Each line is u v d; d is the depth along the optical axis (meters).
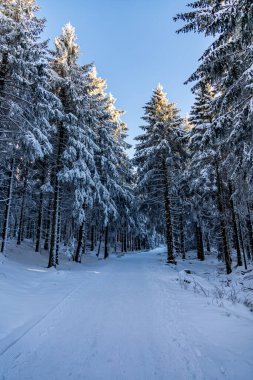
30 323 5.57
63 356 4.06
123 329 5.18
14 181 19.34
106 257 27.97
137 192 22.55
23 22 11.70
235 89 8.76
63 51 17.73
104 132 23.94
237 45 8.55
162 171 21.05
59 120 15.88
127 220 31.97
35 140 11.95
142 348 4.31
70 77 16.91
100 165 23.77
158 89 22.19
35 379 3.43
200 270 17.91
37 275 12.00
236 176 10.30
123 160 30.14
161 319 5.73
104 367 3.73
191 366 3.68
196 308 6.46
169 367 3.69
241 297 7.71
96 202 22.39
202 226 25.12
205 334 4.79
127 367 3.73
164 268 16.50
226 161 11.23
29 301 7.23
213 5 8.90
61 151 17.11
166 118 21.44
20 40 11.59
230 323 5.26
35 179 21.00
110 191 25.16
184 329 5.07
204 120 16.47
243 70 9.06
